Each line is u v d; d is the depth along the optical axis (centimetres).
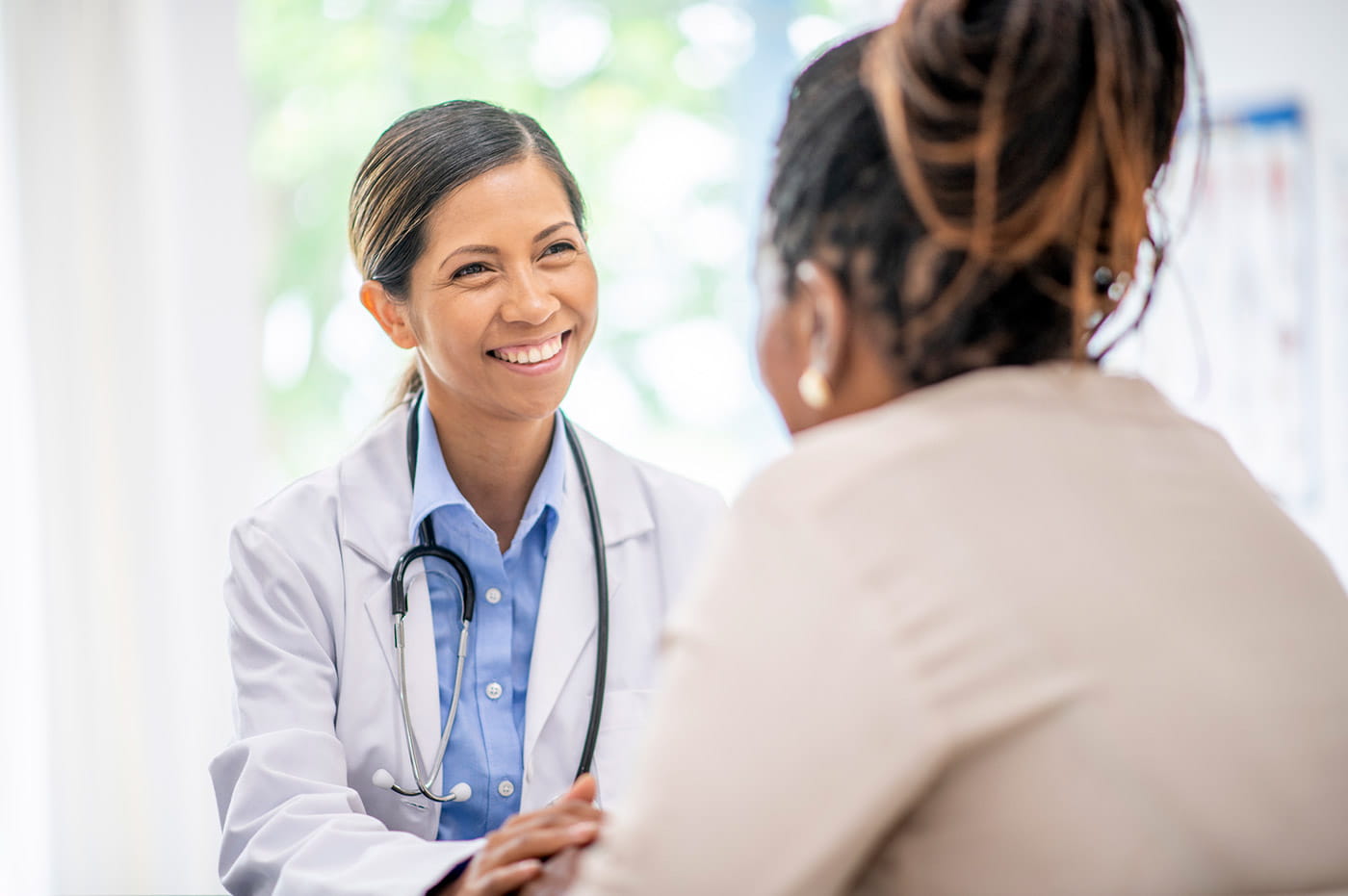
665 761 64
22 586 246
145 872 258
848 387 75
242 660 125
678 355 387
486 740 126
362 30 369
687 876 61
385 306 131
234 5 288
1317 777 64
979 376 70
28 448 251
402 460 136
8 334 248
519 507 136
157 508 264
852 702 60
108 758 258
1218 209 299
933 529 63
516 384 123
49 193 260
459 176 120
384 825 124
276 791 116
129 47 267
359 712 125
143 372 265
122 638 260
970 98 68
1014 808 61
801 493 66
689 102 385
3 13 256
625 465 146
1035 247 69
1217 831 61
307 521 131
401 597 127
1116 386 74
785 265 75
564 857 93
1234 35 298
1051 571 63
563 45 381
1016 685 60
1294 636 66
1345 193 288
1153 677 62
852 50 76
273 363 363
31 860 244
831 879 61
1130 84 70
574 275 125
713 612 65
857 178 71
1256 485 74
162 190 271
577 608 132
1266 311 296
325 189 367
